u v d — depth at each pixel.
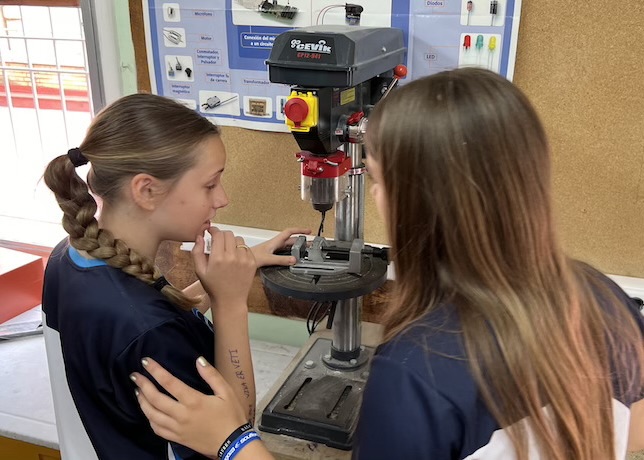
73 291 0.95
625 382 0.77
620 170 1.40
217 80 1.63
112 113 0.95
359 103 1.21
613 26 1.30
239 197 1.73
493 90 0.69
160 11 1.61
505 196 0.68
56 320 1.02
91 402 0.97
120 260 0.94
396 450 0.69
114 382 0.91
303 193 1.17
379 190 0.76
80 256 0.98
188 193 0.98
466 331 0.68
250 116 1.63
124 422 0.96
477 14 1.37
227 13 1.55
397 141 0.70
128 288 0.93
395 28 1.36
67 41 1.81
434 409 0.67
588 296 0.77
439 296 0.74
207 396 0.90
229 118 1.66
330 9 1.47
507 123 0.68
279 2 1.50
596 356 0.73
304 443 1.19
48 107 1.94
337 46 1.03
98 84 1.72
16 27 1.86
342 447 1.17
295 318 1.78
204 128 0.99
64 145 1.97
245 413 1.04
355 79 1.04
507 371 0.67
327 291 1.10
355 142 1.17
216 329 1.05
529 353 0.67
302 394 1.28
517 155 0.68
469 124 0.67
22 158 2.04
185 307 0.98
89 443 1.07
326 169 1.13
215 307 1.05
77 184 0.99
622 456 0.80
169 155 0.94
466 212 0.68
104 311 0.91
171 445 0.94
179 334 0.93
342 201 1.30
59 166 0.97
